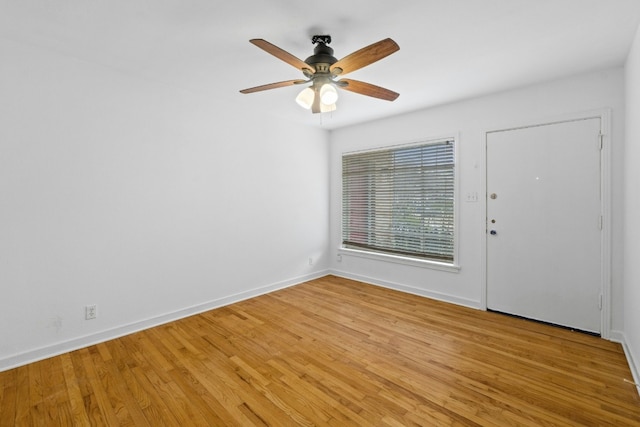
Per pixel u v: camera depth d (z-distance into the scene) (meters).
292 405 1.75
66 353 2.32
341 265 4.59
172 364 2.17
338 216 4.61
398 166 3.91
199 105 3.11
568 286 2.73
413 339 2.55
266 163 3.77
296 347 2.43
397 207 3.95
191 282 3.09
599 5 1.69
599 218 2.57
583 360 2.21
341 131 4.50
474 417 1.64
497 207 3.11
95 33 2.00
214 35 2.02
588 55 2.27
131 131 2.65
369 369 2.11
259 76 2.68
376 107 3.51
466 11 1.75
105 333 2.53
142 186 2.73
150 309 2.80
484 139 3.16
